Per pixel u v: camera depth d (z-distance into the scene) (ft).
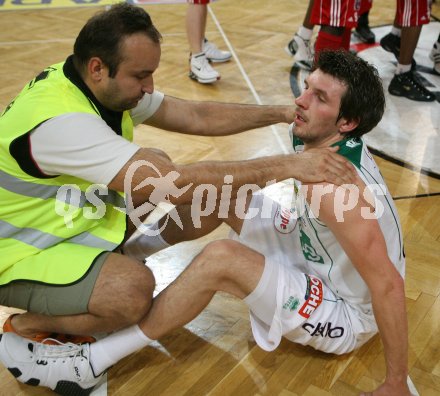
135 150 4.37
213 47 12.50
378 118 4.53
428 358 5.29
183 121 5.84
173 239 5.85
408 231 7.13
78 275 4.50
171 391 4.90
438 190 8.01
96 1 16.88
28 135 4.28
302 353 5.30
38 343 4.75
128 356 5.24
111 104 4.58
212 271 4.60
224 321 5.68
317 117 4.49
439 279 6.31
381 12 16.33
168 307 4.68
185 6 16.60
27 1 16.75
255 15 16.02
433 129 9.73
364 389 4.94
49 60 12.38
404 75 11.28
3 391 4.88
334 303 4.88
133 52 4.25
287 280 4.65
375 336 5.52
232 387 4.94
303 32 12.14
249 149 8.96
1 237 4.58
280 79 11.73
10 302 4.74
